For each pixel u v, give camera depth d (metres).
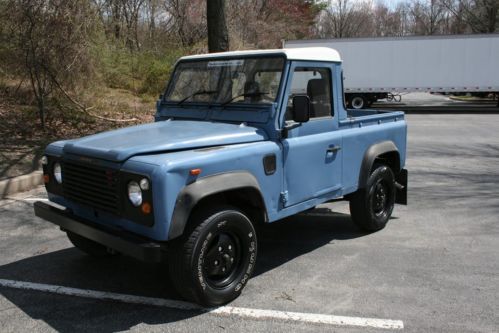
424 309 3.87
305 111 4.16
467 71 23.70
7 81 12.80
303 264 4.82
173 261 3.62
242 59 4.59
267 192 4.15
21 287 4.30
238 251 4.00
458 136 14.50
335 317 3.75
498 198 7.36
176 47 22.52
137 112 14.87
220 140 3.98
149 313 3.82
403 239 5.54
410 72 24.11
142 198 3.45
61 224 4.16
